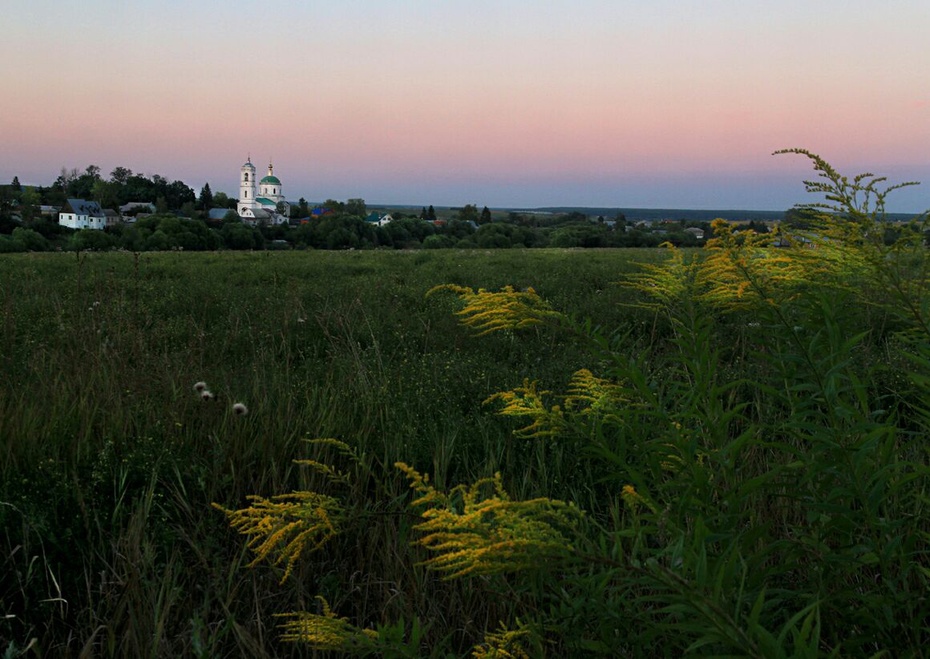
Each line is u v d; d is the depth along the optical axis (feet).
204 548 8.80
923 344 5.51
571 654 5.35
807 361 5.63
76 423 12.04
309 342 22.67
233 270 54.75
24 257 62.59
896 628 5.08
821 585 5.26
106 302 23.38
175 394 13.03
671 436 5.86
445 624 7.47
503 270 56.44
